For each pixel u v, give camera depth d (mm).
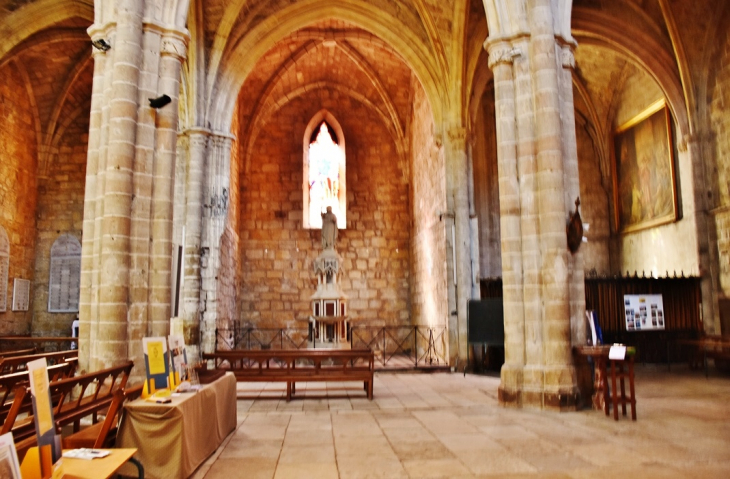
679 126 16578
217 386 7297
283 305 22062
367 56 21031
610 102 20766
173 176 9422
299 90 22906
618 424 8289
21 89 17984
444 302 16656
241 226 22297
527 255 10125
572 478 5781
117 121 8852
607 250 20984
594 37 16484
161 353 6324
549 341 9750
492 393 11672
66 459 3787
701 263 15922
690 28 15945
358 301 22422
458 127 16359
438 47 16141
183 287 15422
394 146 23344
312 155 23234
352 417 9203
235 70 16609
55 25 16109
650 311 16625
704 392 11172
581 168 21359
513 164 10492
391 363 17562
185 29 9758
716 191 15797
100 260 8875
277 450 7062
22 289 18312
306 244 22438
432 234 18531
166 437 5625
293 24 16750
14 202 17812
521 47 10570
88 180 9336
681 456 6516
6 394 6270
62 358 10594
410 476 5934
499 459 6523
